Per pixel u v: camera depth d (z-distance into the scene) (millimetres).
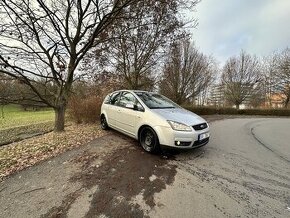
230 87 34938
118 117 6387
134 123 5512
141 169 4125
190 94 21453
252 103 36031
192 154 5223
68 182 3557
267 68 36562
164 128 4625
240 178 3912
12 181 3619
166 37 11133
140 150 5285
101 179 3666
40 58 6730
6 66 5570
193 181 3686
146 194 3184
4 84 6012
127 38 9953
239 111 22828
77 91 10359
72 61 7508
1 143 7203
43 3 6254
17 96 6387
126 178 3717
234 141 7078
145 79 14258
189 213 2732
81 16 7043
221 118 16062
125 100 6332
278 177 4039
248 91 34500
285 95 34844
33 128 11445
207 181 3715
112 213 2701
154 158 4750
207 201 3041
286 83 34156
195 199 3086
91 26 7043
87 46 7270
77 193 3195
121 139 6367
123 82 13180
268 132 9609
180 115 5023
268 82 36562
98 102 10289
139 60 12391
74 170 4059
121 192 3232
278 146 6637
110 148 5445
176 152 5246
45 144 5918
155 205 2895
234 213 2768
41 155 4953
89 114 10133
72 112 10461
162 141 4645
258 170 4367
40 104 7145
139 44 11805
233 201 3074
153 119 4891
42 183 3529
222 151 5680
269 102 37562
